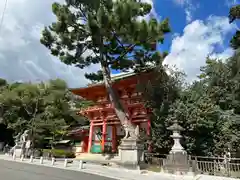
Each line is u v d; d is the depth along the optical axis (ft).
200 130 51.44
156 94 58.75
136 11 56.80
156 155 55.72
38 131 87.66
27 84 102.22
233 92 54.70
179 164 43.96
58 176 38.65
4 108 106.63
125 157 52.11
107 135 91.56
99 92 88.02
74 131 105.91
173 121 50.31
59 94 96.58
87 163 63.26
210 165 44.39
